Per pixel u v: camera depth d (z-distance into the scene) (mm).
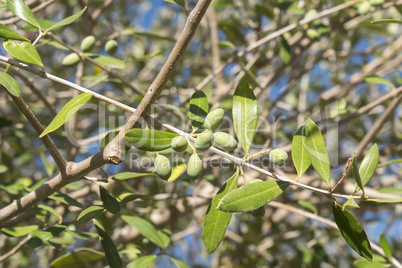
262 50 1438
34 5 1181
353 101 1735
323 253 1299
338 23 1470
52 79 837
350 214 818
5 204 1236
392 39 1700
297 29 1449
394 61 1657
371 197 1259
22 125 1336
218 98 1409
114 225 1461
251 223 1551
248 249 1567
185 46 805
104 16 1691
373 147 842
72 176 853
